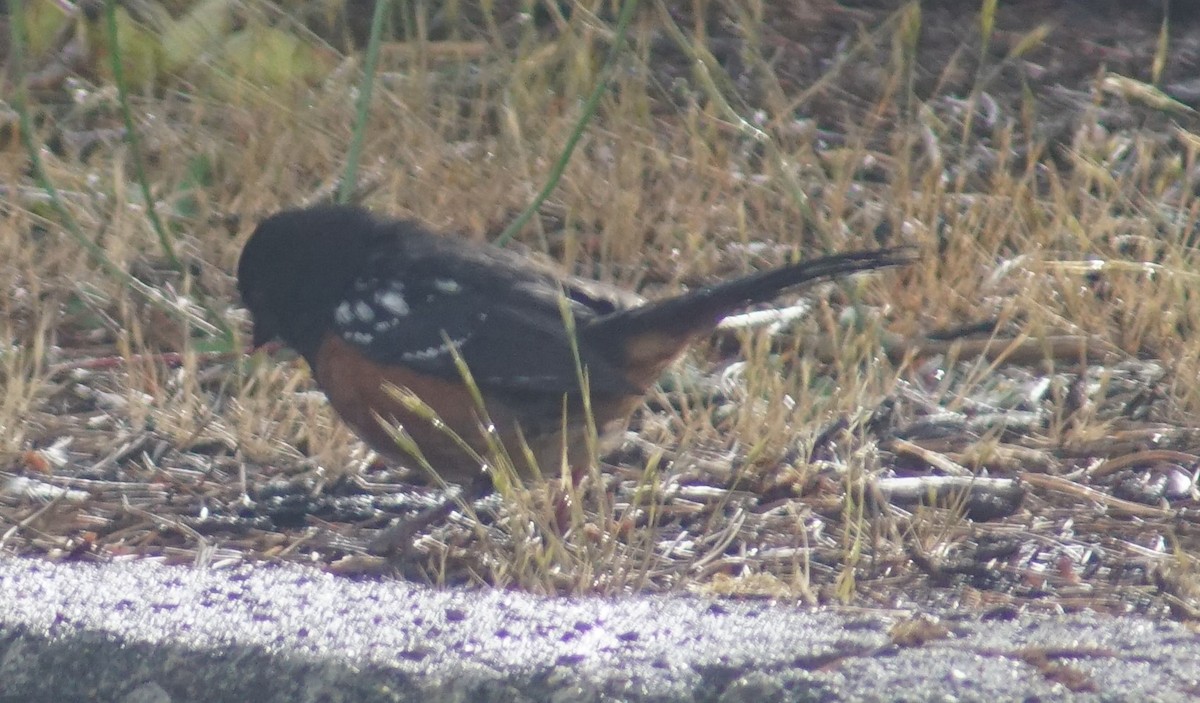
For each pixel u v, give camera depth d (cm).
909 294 1123
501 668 592
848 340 1038
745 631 627
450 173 1220
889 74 1425
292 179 1225
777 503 888
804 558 820
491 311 850
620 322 841
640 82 1323
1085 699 553
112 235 1141
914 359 1077
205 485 905
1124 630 628
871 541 830
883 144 1357
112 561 770
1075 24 1559
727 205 1225
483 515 878
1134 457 937
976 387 1051
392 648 608
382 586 689
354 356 868
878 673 574
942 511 880
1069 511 884
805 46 1491
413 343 850
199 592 667
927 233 1159
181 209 1209
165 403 983
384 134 1257
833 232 1168
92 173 1225
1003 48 1502
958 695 557
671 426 982
